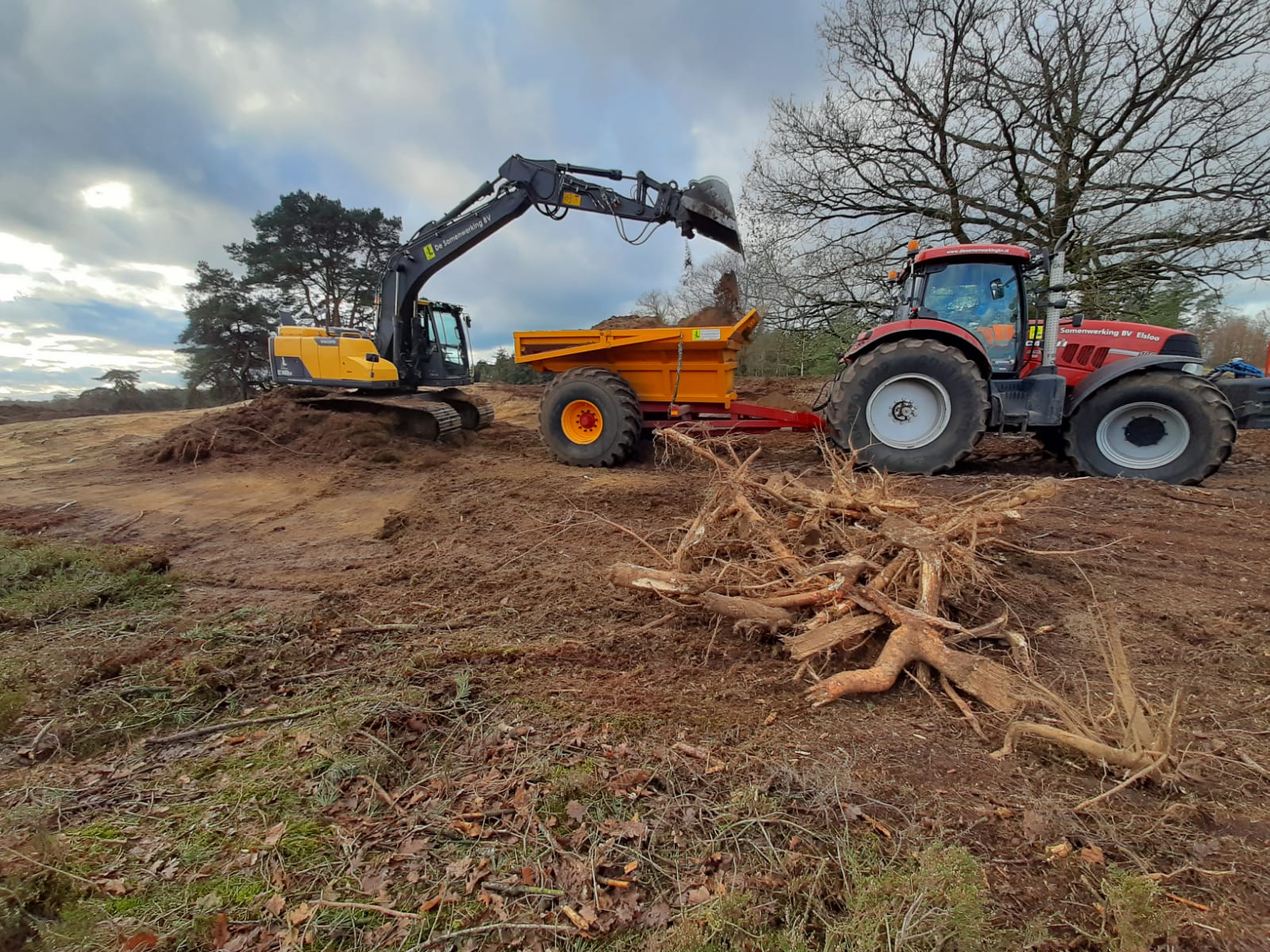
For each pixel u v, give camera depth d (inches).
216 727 94.5
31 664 111.0
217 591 155.9
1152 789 76.8
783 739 87.7
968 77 493.7
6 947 57.5
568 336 319.3
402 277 394.9
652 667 110.6
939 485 224.1
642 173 336.5
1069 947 56.2
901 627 103.7
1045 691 90.9
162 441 343.3
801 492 149.5
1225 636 116.2
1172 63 458.3
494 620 132.3
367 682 106.7
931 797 75.8
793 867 65.2
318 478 298.4
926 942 55.1
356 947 58.0
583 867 66.2
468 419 448.5
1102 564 152.9
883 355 245.3
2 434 413.1
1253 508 193.2
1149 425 233.8
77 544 186.1
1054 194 500.7
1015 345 253.0
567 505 226.5
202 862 68.2
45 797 79.3
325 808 76.3
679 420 304.5
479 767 83.3
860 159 552.4
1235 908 59.5
